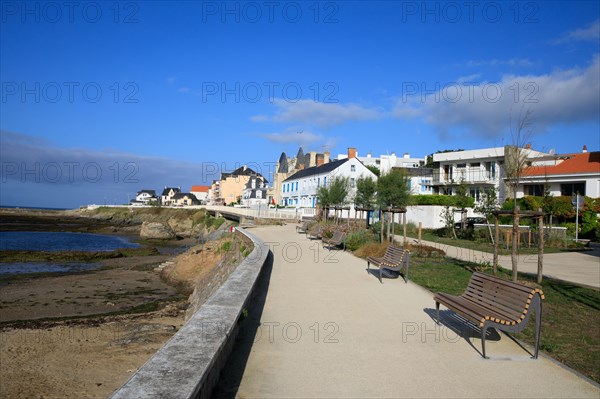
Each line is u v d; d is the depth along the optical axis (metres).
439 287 10.94
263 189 95.69
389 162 61.44
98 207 135.62
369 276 12.59
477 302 7.11
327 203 35.75
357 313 8.27
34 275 27.47
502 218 31.42
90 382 9.21
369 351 6.08
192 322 5.49
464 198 31.45
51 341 12.31
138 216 106.19
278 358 5.70
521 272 14.12
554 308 9.05
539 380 5.16
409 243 20.91
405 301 9.38
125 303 19.67
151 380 3.46
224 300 6.85
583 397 4.69
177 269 27.02
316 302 9.16
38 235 68.62
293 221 47.59
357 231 22.91
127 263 34.47
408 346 6.34
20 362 10.41
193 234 76.88
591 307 9.16
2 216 113.00
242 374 5.10
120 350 11.30
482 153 45.44
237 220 57.38
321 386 4.82
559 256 19.83
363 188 32.09
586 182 33.78
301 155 89.56
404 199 28.31
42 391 8.74
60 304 19.25
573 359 5.97
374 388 4.80
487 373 5.35
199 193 180.00
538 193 37.47
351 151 57.94
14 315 17.05
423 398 4.57
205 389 4.02
